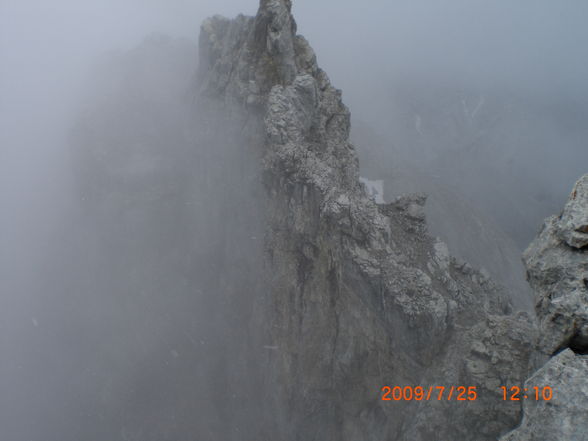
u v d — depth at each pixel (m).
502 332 24.91
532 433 9.29
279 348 36.22
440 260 32.72
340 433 32.41
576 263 10.77
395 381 29.33
